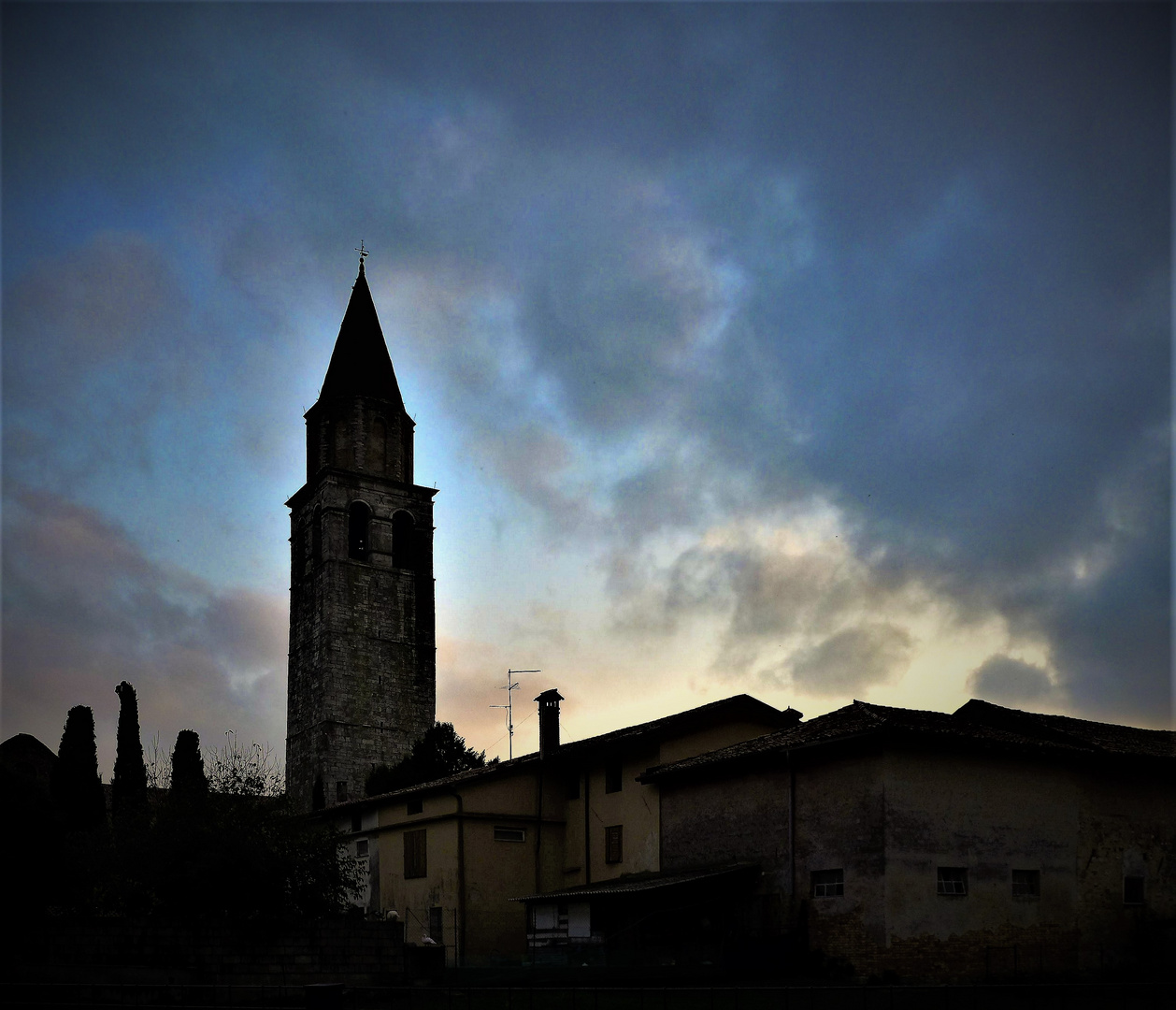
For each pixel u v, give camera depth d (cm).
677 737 4159
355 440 8694
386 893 4600
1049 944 3241
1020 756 3359
